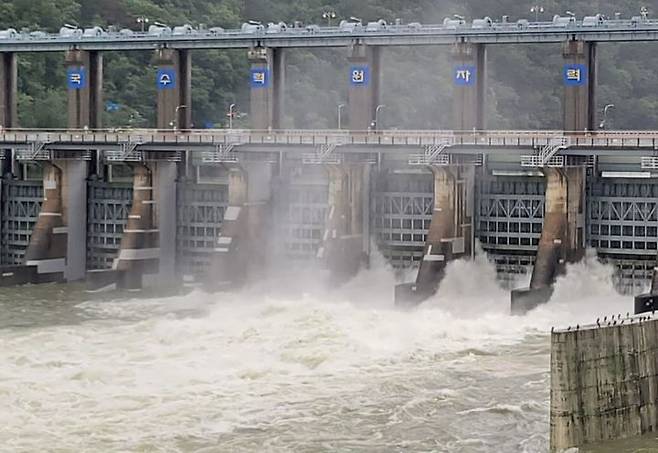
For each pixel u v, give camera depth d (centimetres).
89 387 14100
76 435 12431
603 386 11806
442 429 12462
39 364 15225
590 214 19812
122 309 19625
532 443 11931
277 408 13250
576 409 11625
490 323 17262
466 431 12388
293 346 15888
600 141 19238
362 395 13688
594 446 11656
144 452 11962
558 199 19138
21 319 18662
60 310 19562
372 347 15838
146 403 13450
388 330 16625
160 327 17425
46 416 13025
